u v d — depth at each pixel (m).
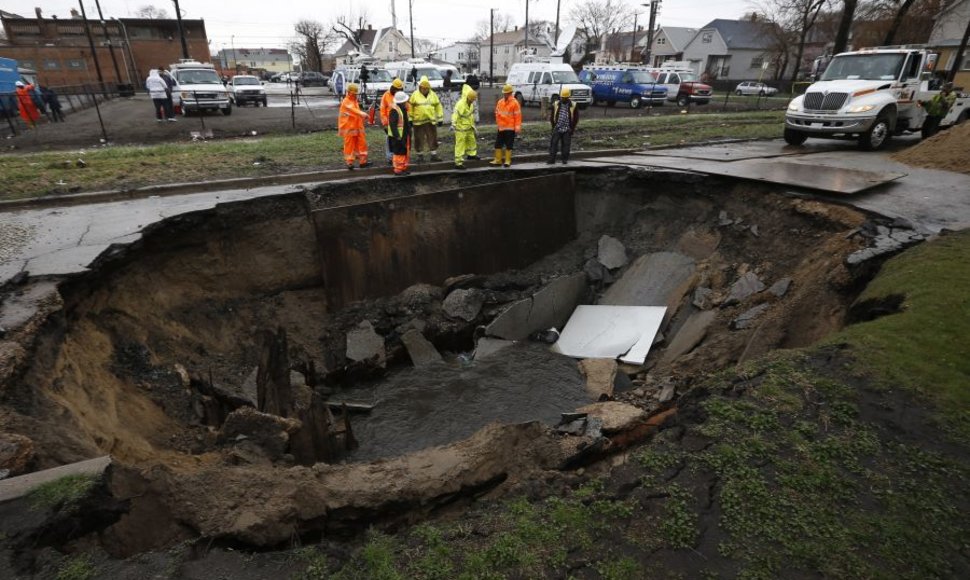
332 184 9.85
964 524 3.14
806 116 14.89
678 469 3.62
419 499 3.93
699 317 9.05
